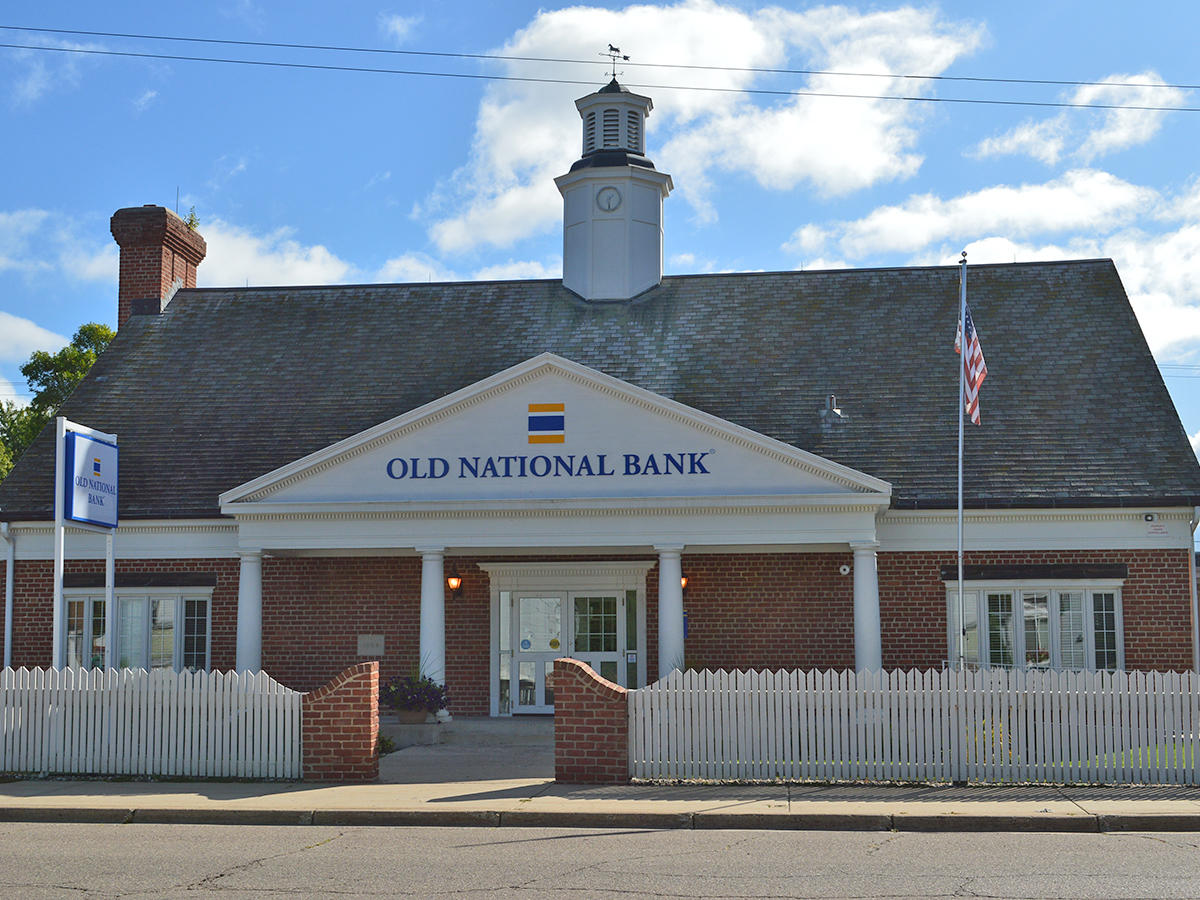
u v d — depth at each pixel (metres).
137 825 13.22
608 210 27.86
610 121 28.72
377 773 15.91
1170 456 21.94
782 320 26.09
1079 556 21.53
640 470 21.17
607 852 11.25
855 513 20.70
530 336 26.58
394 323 27.44
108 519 20.67
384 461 21.69
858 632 20.66
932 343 24.95
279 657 23.17
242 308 28.45
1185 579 21.27
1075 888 9.44
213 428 24.91
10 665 23.22
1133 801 13.49
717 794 14.27
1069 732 14.78
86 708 16.25
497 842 11.89
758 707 15.23
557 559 23.16
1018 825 12.56
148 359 27.09
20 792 14.90
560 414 21.44
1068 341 24.53
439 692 21.03
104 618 23.34
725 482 20.98
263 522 21.83
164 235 28.89
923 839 11.96
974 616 21.69
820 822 12.77
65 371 46.25
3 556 23.56
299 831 12.73
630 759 15.29
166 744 16.05
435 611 21.42
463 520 21.44
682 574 22.59
